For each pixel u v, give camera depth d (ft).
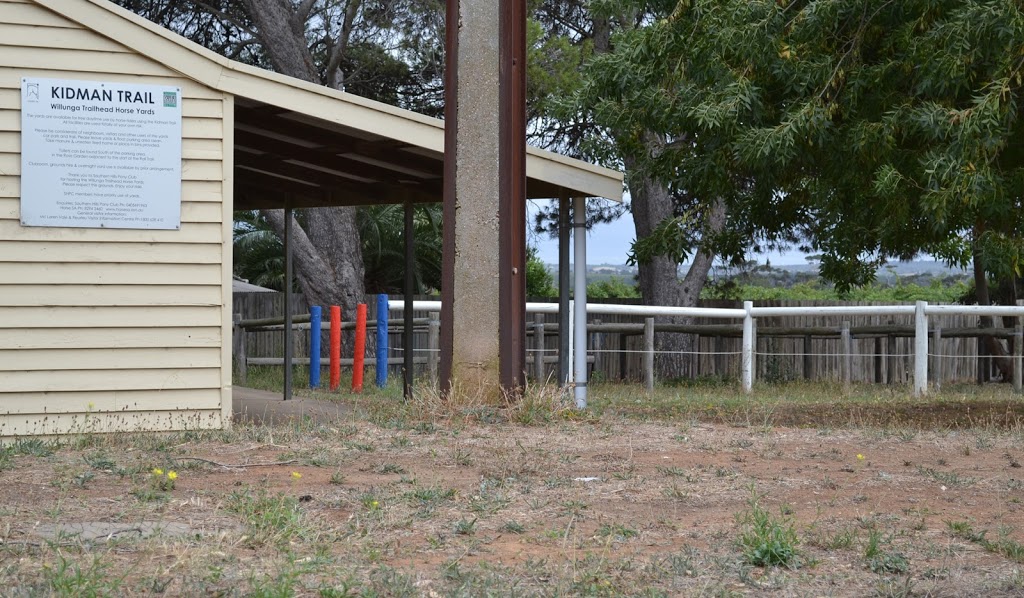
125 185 28.63
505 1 32.04
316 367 53.36
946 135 32.07
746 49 35.09
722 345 75.15
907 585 14.35
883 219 36.35
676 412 39.45
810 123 34.14
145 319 28.81
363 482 21.29
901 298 110.11
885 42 35.32
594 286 115.75
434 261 98.12
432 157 35.37
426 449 25.35
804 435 29.84
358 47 75.87
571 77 66.33
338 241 69.00
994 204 32.68
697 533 17.61
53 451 24.88
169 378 28.99
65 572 13.62
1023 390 53.98
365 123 31.14
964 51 31.86
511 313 31.65
